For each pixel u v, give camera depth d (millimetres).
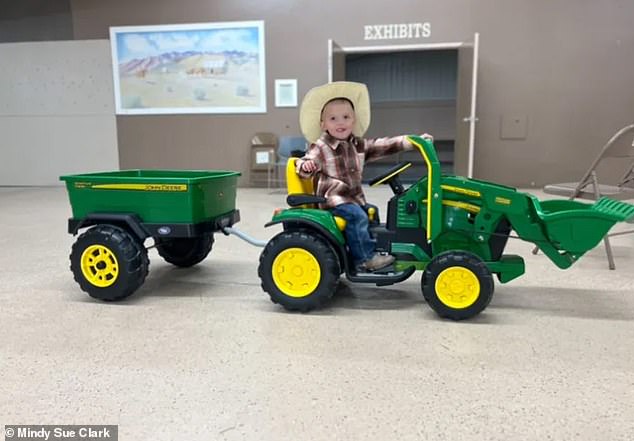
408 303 2168
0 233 3764
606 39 5789
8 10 6863
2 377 1496
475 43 5445
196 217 2125
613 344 1711
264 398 1372
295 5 6289
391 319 1967
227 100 6621
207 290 2373
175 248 2744
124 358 1622
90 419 1281
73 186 2195
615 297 2217
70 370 1540
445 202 2006
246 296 2277
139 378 1487
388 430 1222
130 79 6754
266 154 6488
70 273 2656
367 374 1504
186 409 1323
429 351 1663
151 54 6629
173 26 6500
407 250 2074
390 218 2100
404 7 6125
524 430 1217
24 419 1281
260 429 1232
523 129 6148
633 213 1847
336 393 1396
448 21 6070
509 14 5934
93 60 6797
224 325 1909
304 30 6328
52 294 2299
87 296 2270
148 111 6801
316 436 1201
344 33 6281
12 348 1700
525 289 2344
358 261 2057
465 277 1894
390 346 1705
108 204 2170
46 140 7188
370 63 8734
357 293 2316
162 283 2484
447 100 8562
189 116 6742
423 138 2027
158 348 1698
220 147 6762
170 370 1537
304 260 1998
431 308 2033
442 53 8484
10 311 2068
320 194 2100
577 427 1228
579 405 1325
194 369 1543
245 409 1319
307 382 1457
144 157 6969
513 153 6238
